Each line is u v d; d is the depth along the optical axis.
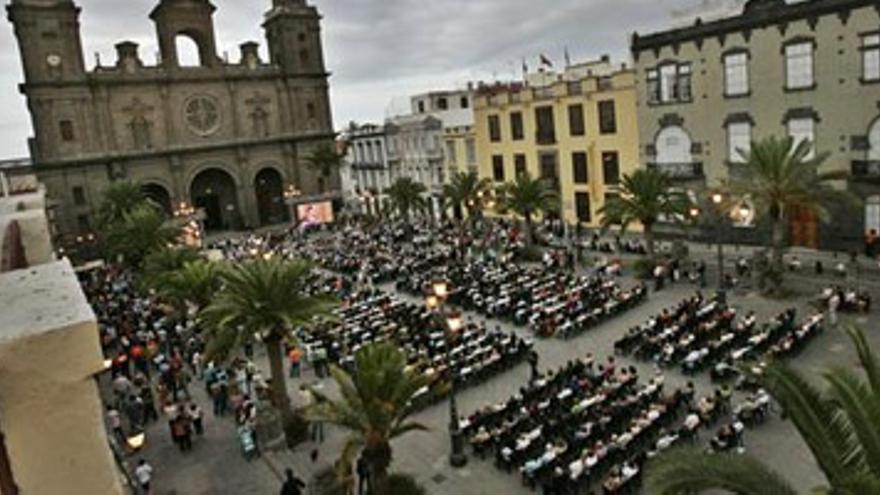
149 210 45.88
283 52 75.25
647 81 44.16
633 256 41.72
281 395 22.92
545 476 18.33
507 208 45.16
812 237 37.72
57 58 62.53
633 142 46.50
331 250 52.00
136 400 24.39
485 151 59.75
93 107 64.75
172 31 69.12
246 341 21.75
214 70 71.12
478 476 19.44
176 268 35.44
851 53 34.22
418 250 48.44
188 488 20.67
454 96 76.94
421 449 21.33
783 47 36.75
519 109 54.97
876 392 10.20
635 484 17.27
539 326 29.41
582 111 49.56
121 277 50.12
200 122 70.94
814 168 30.73
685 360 23.61
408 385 17.55
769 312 28.94
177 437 23.00
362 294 36.88
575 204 52.12
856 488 8.34
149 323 35.34
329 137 77.94
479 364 25.69
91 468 2.30
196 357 29.34
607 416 19.92
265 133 74.62
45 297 2.45
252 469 21.50
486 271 38.59
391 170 77.69
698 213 39.56
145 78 67.19
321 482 20.14
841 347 24.50
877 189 34.62
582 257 42.00
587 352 27.19
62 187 63.56
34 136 62.59
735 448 18.25
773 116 38.03
